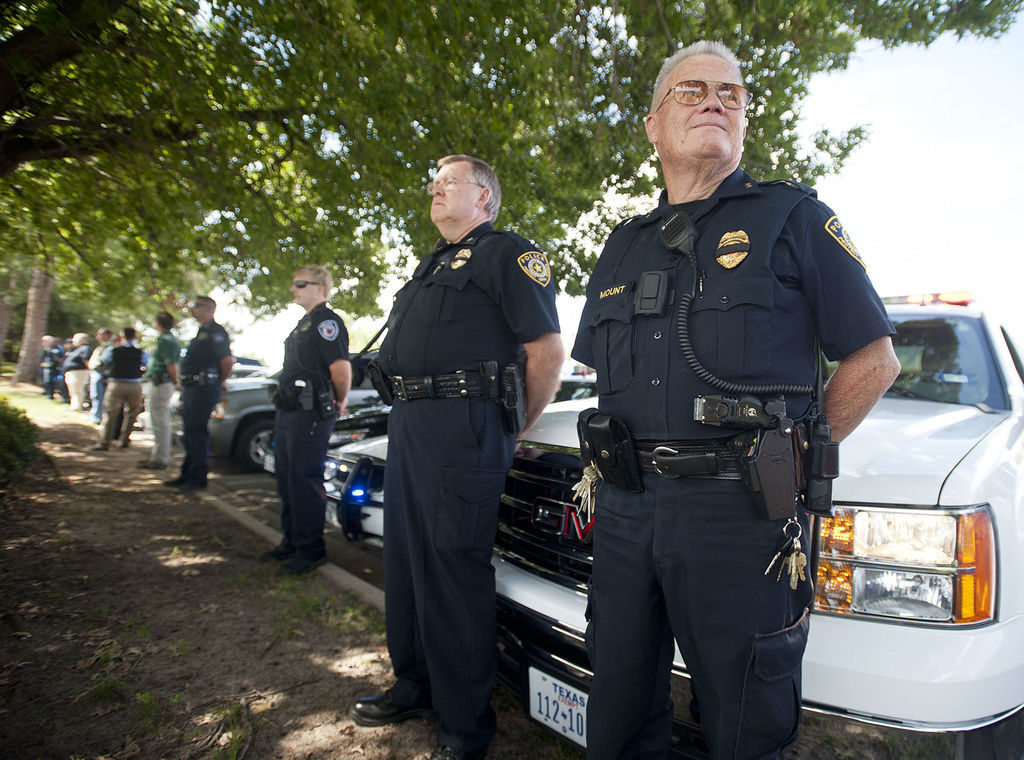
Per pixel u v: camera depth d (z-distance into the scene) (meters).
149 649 2.58
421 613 1.92
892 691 1.22
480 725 1.91
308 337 3.42
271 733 2.06
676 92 1.37
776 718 1.16
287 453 3.52
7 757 1.88
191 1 4.09
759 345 1.18
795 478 1.17
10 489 5.06
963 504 1.31
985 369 2.20
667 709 1.46
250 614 2.98
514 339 2.02
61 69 4.20
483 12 3.62
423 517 1.92
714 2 3.96
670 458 1.21
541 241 6.70
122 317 24.23
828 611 1.35
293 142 5.42
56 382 15.35
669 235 1.31
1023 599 1.35
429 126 4.79
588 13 4.21
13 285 18.59
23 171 5.57
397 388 2.03
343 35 4.11
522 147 5.43
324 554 3.63
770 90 4.59
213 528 4.40
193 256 7.30
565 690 1.72
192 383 5.52
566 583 1.80
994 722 1.22
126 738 2.00
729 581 1.17
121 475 6.13
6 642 2.58
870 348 1.23
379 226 6.45
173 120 4.84
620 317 1.34
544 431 2.03
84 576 3.36
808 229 1.23
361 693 2.33
